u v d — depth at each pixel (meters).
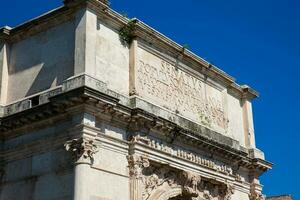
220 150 38.91
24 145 31.30
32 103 31.73
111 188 29.50
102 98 29.03
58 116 29.92
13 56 34.88
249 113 46.50
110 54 32.53
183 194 35.12
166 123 33.47
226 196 39.25
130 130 31.91
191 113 38.69
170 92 37.00
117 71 32.72
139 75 34.28
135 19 34.12
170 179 34.34
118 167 30.39
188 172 35.41
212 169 38.12
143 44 35.28
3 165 32.12
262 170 44.47
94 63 30.58
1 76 34.16
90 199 27.86
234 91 45.72
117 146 30.67
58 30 32.91
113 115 30.61
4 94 33.91
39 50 33.50
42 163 30.19
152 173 32.91
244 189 42.50
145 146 32.06
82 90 27.98
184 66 39.22
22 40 34.84
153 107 33.78
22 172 31.05
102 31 32.41
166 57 37.41
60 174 28.94
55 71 31.94
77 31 31.11
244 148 43.94
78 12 31.53
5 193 31.45
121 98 31.77
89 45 30.56
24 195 30.42
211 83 42.25
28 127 31.45
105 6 32.06
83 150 28.08
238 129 45.06
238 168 42.16
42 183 29.72
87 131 28.48
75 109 28.88
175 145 35.12
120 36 33.88
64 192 28.34
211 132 39.19
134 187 30.67
